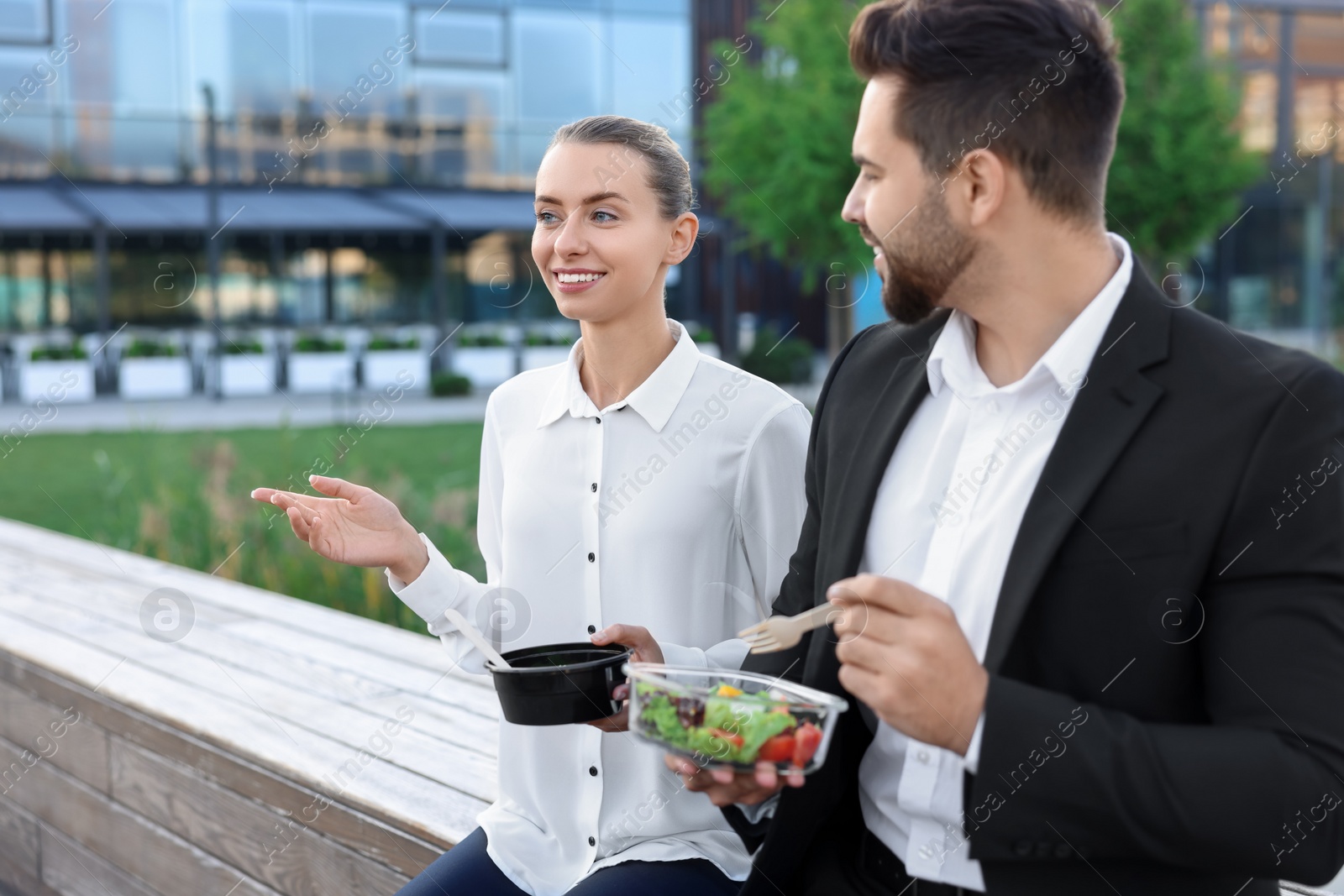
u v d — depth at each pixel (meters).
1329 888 1.67
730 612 1.78
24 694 3.06
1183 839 0.97
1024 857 1.04
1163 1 9.62
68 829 2.91
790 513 1.76
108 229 15.25
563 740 1.71
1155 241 9.90
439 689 2.73
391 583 1.75
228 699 2.63
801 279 19.44
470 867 1.69
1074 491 1.08
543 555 1.77
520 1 16.50
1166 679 1.06
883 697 1.00
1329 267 18.83
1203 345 1.09
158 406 14.23
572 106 16.98
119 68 15.41
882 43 1.16
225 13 15.70
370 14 16.12
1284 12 17.58
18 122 15.16
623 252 1.67
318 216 16.00
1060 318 1.16
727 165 10.95
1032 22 1.10
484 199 17.06
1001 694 0.99
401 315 18.27
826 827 1.38
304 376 16.30
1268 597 1.00
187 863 2.52
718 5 16.97
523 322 18.38
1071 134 1.11
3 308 16.69
